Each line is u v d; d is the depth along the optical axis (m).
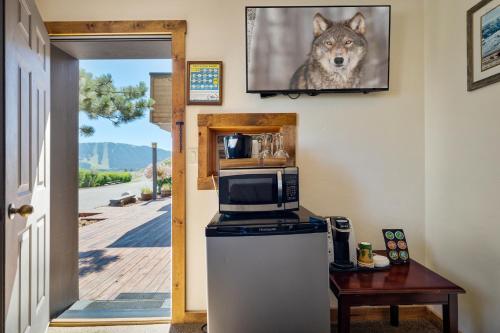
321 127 1.97
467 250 1.58
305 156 1.97
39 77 1.67
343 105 1.97
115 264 3.28
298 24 1.86
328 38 1.86
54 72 2.11
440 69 1.80
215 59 1.96
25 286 1.47
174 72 1.95
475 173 1.52
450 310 1.29
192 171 1.96
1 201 1.21
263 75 1.88
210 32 1.96
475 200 1.52
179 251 1.92
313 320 1.21
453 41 1.68
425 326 1.86
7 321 1.25
